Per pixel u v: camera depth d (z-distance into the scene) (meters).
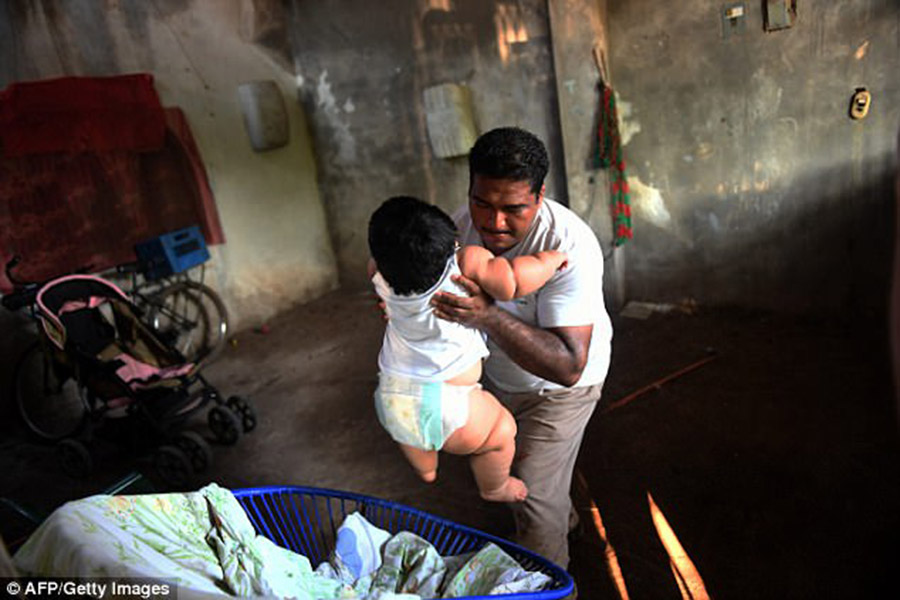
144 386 3.69
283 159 6.14
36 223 4.45
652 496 3.07
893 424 3.32
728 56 4.35
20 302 3.71
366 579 1.79
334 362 5.05
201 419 4.36
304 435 4.04
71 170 4.61
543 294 1.86
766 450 3.28
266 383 4.82
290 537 1.98
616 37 4.67
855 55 3.98
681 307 5.12
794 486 3.00
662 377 4.16
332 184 6.45
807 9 4.02
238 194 5.75
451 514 3.12
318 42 5.97
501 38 5.07
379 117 5.91
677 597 2.49
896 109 3.96
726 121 4.50
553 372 1.79
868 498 2.85
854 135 4.13
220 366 5.20
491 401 1.83
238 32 5.66
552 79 4.98
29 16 4.37
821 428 3.39
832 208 4.34
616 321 5.07
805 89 4.18
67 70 4.59
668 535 2.81
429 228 1.53
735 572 2.57
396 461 3.63
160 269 4.81
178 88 5.24
